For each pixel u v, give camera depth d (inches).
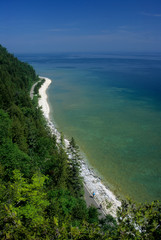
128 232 421.4
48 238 445.4
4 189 764.0
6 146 1194.0
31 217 690.8
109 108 3900.1
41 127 2252.7
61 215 848.3
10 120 1856.5
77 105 4099.4
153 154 2230.6
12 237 452.8
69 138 2561.5
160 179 1829.5
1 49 6825.8
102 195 1502.2
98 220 995.9
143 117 3388.3
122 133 2758.4
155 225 379.9
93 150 2282.2
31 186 844.6
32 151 1662.2
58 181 1218.6
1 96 2667.3
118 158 2138.3
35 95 4517.7
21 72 5664.4
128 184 1747.0
